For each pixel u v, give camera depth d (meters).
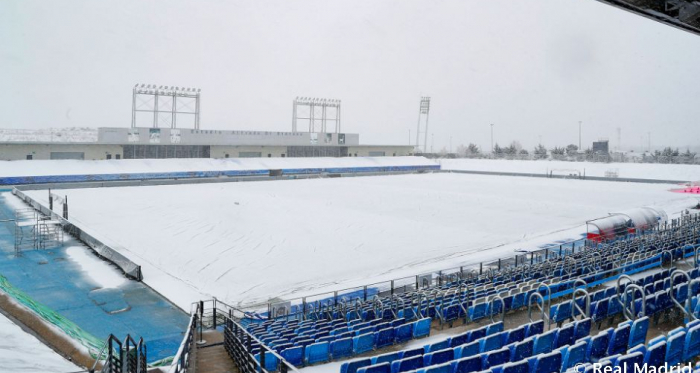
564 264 19.17
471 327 13.56
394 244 29.75
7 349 10.58
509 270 20.78
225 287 21.45
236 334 11.48
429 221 37.47
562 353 8.25
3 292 15.76
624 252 20.86
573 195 54.88
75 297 19.72
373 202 47.75
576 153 113.38
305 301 17.97
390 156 101.50
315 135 91.25
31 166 61.84
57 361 10.79
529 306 12.66
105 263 24.70
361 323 13.59
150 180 65.44
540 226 35.72
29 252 26.64
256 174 76.19
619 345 8.55
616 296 11.72
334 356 11.24
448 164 107.38
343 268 24.56
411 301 15.73
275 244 29.52
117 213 39.66
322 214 40.19
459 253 27.48
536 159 115.06
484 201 49.28
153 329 16.58
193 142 78.62
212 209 41.91
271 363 10.46
